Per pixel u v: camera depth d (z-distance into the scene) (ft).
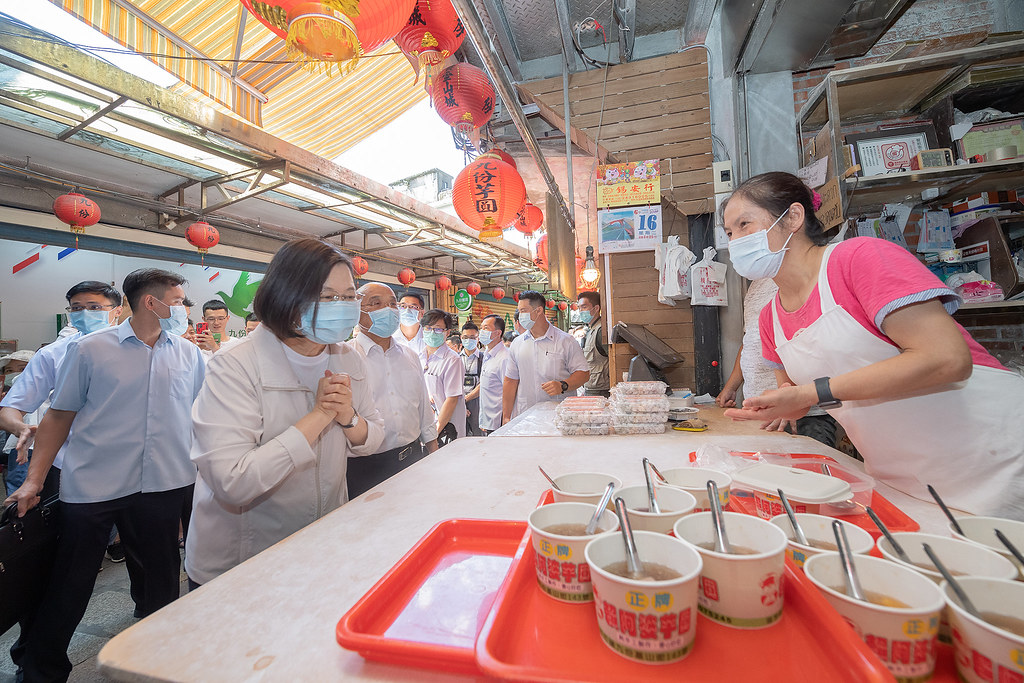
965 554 1.92
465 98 7.68
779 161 10.14
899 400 3.33
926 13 10.21
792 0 7.75
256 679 1.70
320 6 3.52
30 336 16.52
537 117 13.19
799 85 10.28
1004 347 8.65
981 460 3.10
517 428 6.64
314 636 1.95
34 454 5.92
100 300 8.72
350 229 23.50
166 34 10.87
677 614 1.61
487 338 14.84
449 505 3.46
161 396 6.67
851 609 1.61
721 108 11.00
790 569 2.02
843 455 4.51
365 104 16.46
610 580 1.66
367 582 2.40
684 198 11.20
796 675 1.56
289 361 4.25
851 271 3.38
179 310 6.95
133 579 7.03
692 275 10.23
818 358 3.71
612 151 11.80
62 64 7.88
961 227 8.36
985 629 1.39
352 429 4.46
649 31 12.42
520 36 12.20
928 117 8.80
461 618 2.05
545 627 1.91
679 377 11.07
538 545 2.12
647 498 2.60
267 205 19.85
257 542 4.28
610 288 11.55
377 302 7.13
